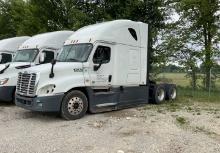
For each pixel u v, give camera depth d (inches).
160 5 781.3
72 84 372.5
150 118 377.4
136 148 255.4
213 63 828.0
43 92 354.3
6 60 587.2
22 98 371.6
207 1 816.9
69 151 247.0
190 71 868.0
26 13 1050.1
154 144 266.4
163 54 864.3
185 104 512.7
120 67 431.2
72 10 822.5
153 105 498.0
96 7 800.9
